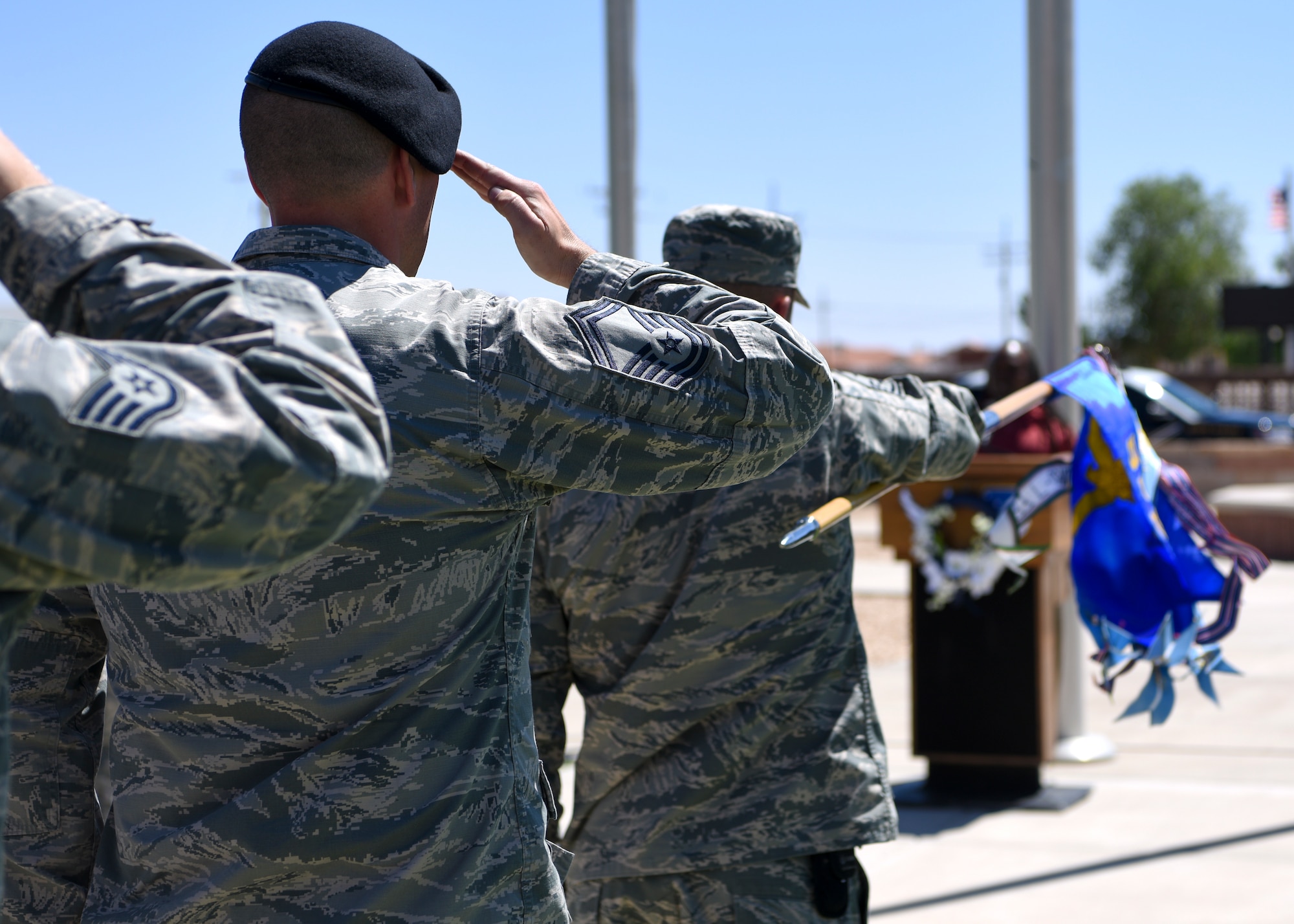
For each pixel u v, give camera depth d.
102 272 1.04
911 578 5.34
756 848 2.19
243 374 0.93
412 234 1.53
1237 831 4.82
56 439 0.85
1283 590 11.52
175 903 1.36
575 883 2.30
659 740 2.23
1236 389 29.03
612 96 5.75
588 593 2.29
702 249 2.39
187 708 1.37
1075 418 5.80
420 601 1.36
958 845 4.74
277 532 0.93
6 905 1.60
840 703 2.26
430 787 1.36
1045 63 5.86
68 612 1.60
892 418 2.31
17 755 1.59
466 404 1.35
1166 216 51.59
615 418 1.37
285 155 1.43
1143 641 2.73
